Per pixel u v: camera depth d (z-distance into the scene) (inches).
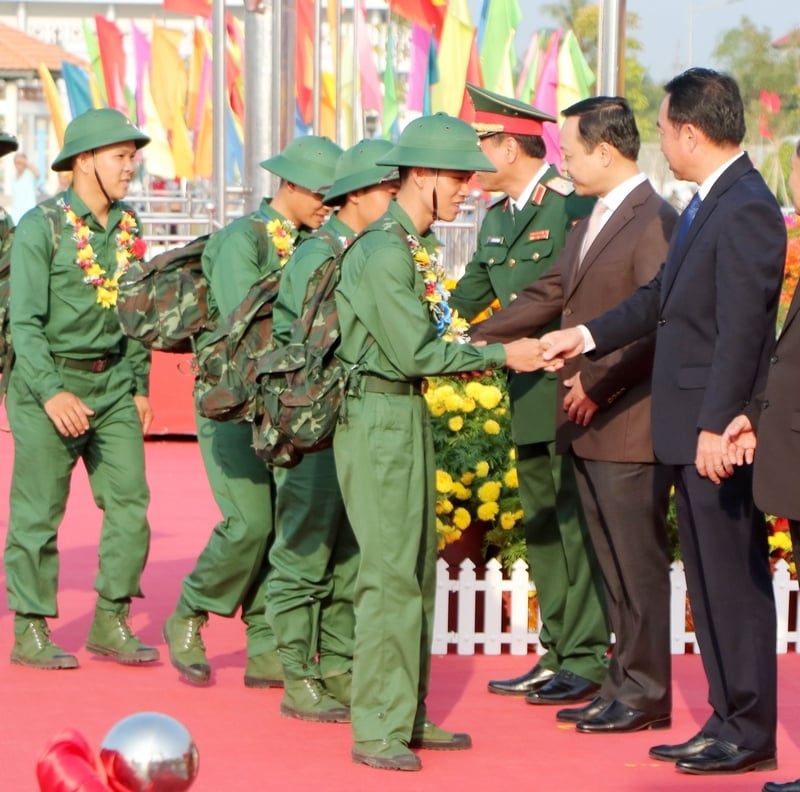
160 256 374.9
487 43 1141.7
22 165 1686.8
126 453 398.9
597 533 344.8
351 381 305.9
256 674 378.6
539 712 361.1
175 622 382.0
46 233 386.3
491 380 445.7
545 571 380.5
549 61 1218.6
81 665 399.2
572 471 370.0
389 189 342.0
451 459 428.1
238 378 336.8
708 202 306.5
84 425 381.4
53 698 365.1
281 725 343.9
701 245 305.9
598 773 309.7
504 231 387.5
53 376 381.4
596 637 371.6
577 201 376.8
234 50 1513.3
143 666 400.2
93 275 387.9
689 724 349.1
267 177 852.6
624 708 341.4
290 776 304.5
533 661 411.2
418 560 315.0
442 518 425.1
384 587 309.6
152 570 530.9
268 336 341.4
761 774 309.6
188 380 879.1
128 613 407.8
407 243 305.9
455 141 304.0
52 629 440.5
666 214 340.5
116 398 398.6
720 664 313.3
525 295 362.3
